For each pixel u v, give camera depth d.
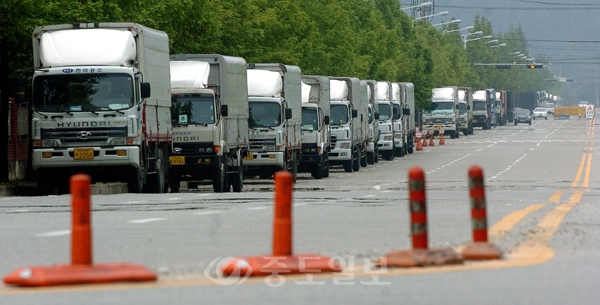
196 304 20.44
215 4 97.38
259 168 87.56
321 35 134.00
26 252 29.69
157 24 83.81
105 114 62.47
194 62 75.31
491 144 184.75
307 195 59.12
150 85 65.69
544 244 30.70
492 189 68.56
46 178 64.88
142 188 65.50
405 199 54.44
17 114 85.69
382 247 30.30
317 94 102.75
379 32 183.00
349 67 146.88
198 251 29.59
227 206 48.53
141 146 63.56
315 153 98.38
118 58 63.12
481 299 20.81
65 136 62.75
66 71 62.81
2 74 71.81
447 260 25.92
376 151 135.75
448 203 51.72
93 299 21.05
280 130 87.00
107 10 76.19
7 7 67.38
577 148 158.00
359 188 73.88
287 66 91.31
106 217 41.28
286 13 118.00
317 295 21.55
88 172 64.25
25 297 21.38
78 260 23.38
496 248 27.39
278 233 25.19
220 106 74.31
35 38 64.69
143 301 20.80
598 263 26.30
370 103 133.25
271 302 20.69
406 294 21.53
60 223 38.78
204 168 72.56
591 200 55.94
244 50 105.62
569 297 21.05
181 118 72.50
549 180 82.06
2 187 66.81
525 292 21.64
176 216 41.81
